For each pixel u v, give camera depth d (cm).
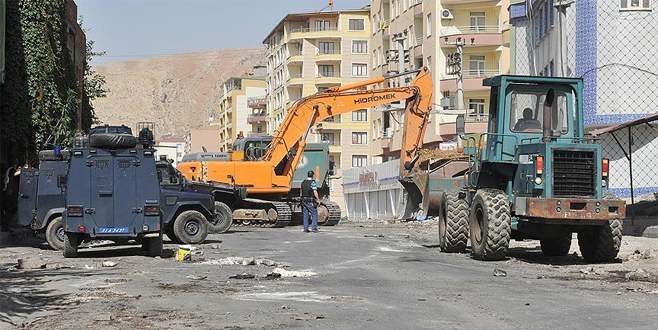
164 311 1099
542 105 1875
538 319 1020
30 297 1255
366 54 11356
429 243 2484
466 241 2038
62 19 3456
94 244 2488
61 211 2331
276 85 12731
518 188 1822
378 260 1864
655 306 1122
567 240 1967
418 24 7350
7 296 1247
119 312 1094
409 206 3675
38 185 2341
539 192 1731
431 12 6956
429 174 3238
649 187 3462
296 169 4097
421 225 3753
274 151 3903
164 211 2494
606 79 3484
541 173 1723
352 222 4944
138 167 2044
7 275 1584
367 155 10900
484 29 6912
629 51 3469
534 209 1694
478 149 1939
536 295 1243
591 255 1791
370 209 5991
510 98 1869
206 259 1925
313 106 3900
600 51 3491
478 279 1470
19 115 3159
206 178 3831
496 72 6856
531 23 4438
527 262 1798
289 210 3781
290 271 1606
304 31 11569
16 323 1036
